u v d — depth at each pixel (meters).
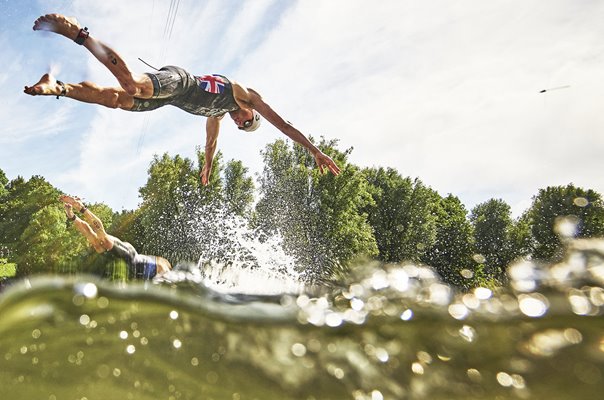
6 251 32.03
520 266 3.07
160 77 3.37
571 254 3.10
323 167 4.39
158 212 22.12
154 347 2.10
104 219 34.03
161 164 25.16
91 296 2.41
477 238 38.34
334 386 2.03
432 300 2.73
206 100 3.93
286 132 4.35
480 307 2.61
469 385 2.05
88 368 1.88
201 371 1.99
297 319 2.52
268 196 23.25
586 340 2.25
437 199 37.00
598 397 1.95
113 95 3.11
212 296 2.84
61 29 2.71
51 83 2.69
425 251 31.03
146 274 4.56
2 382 1.72
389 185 30.83
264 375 2.04
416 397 2.00
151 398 1.82
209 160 4.93
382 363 2.18
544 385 2.02
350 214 23.81
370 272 3.28
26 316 2.12
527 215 37.31
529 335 2.31
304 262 15.91
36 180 43.22
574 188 33.59
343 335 2.37
